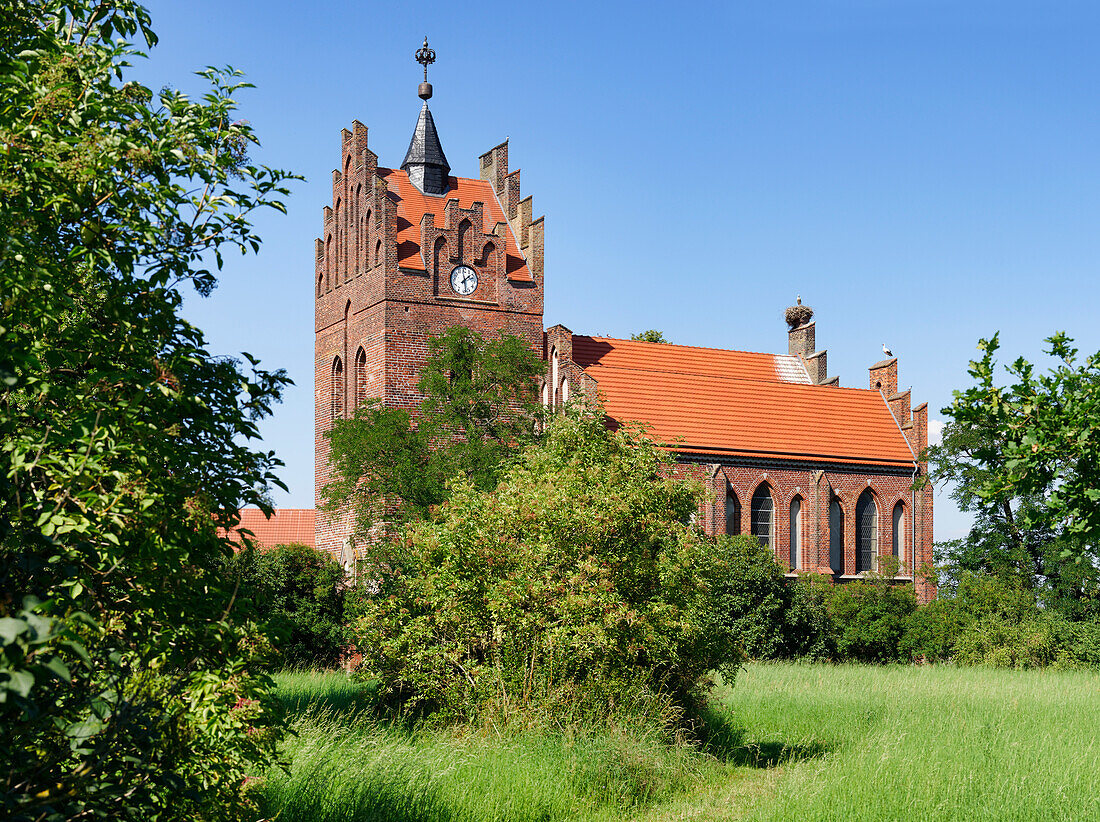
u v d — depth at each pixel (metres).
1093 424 9.76
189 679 5.72
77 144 5.85
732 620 38.22
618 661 15.33
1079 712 20.16
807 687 24.44
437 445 33.59
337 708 17.41
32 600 4.10
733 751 16.44
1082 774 12.84
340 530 43.41
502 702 15.08
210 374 6.37
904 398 50.91
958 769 12.99
